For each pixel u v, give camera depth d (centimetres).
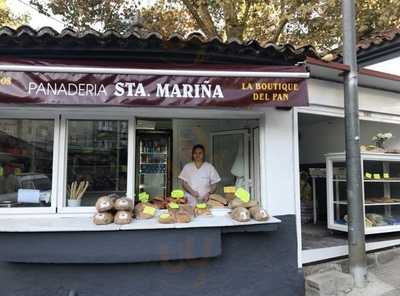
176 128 626
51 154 445
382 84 607
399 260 583
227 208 480
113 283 416
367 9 898
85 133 456
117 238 397
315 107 537
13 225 390
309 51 444
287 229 481
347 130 494
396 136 703
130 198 443
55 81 378
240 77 408
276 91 414
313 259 529
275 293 461
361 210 488
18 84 373
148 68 405
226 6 977
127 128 463
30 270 406
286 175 492
